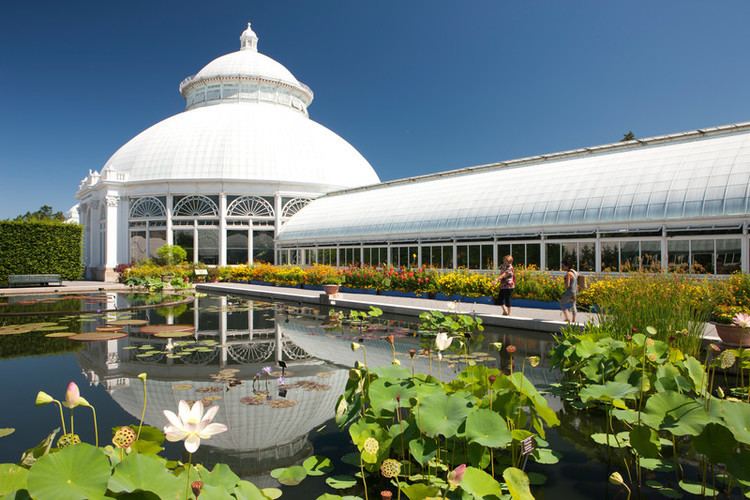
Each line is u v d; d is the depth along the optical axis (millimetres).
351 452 4730
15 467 2521
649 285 8359
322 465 4305
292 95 56500
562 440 5137
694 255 16359
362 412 4926
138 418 5625
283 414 5809
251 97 53812
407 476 4020
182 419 2393
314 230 33781
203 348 9953
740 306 9742
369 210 30531
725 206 15656
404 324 13219
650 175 18281
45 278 29984
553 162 23781
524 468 4434
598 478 4242
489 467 4410
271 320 14328
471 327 11859
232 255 40375
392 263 27219
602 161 21062
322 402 6258
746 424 3621
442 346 4531
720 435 3658
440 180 29172
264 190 41156
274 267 32344
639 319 7508
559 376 7680
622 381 5645
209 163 42094
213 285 28922
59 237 33469
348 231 30406
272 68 55844
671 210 16828
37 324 13508
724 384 7035
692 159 17719
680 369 5664
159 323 13766
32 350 9805
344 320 14156
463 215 23750
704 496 3914
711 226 15984
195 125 45938
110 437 5039
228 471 3205
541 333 11383
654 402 4090
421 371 7715
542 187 21656
